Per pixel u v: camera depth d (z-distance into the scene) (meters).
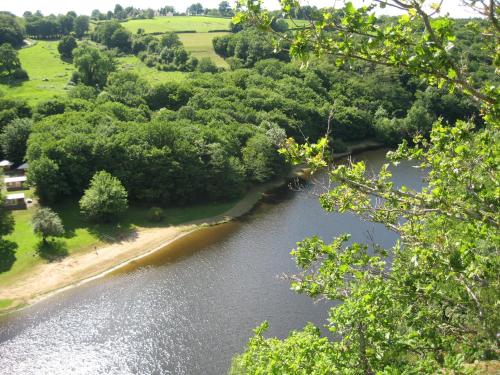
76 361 36.47
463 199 10.88
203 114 88.25
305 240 13.50
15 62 121.75
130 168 68.94
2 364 36.12
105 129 73.19
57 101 87.50
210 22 189.62
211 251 55.62
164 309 43.22
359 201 12.84
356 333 11.38
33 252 53.19
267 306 42.75
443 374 10.68
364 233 56.94
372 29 8.80
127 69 131.88
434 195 10.66
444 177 12.38
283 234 59.75
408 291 12.19
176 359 36.34
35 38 166.75
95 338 39.25
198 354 36.81
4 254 52.28
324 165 10.81
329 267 12.83
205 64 128.50
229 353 36.75
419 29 9.23
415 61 8.61
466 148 11.44
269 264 51.47
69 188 66.75
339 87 121.00
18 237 56.06
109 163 68.94
